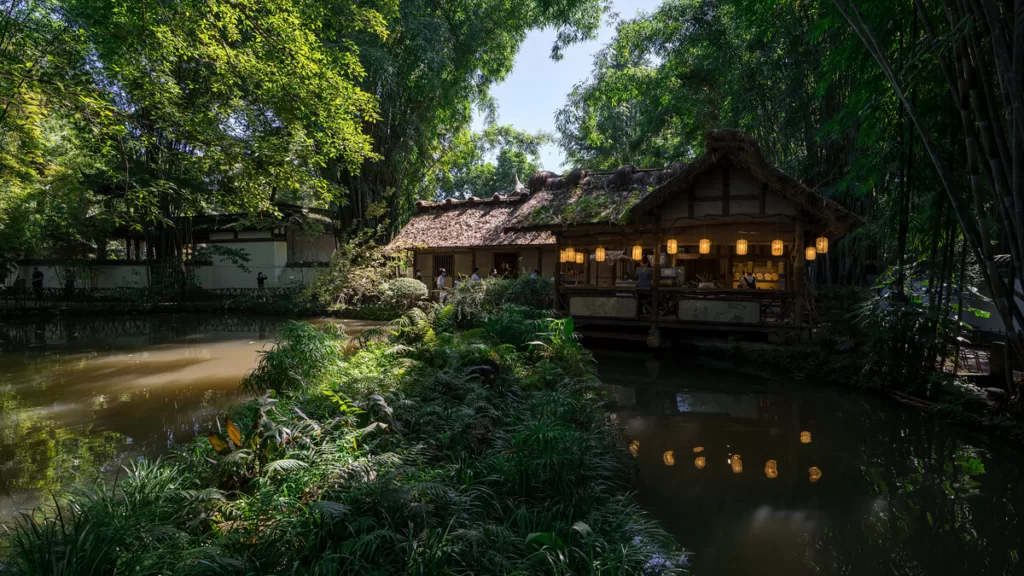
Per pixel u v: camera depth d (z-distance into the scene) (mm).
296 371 6297
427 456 4016
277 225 22906
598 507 3572
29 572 2287
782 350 9648
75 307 19984
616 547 2996
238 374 8562
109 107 8125
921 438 5691
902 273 7363
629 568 2795
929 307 6918
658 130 19125
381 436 4262
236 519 3051
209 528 2992
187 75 10008
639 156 24062
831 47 9266
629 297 11719
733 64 14234
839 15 6770
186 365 9383
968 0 4219
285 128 9516
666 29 16500
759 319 10312
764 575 3127
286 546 2715
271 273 23984
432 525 2943
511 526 3307
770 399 7340
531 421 4605
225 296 22797
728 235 11867
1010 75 3898
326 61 9359
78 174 19578
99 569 2359
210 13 8219
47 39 7926
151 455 4699
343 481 3242
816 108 12109
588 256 13469
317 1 10281
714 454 5176
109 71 8273
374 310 18172
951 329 7289
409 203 26516
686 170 10219
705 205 10602
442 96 21828
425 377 5934
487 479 3643
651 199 10586
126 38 7953
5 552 2971
